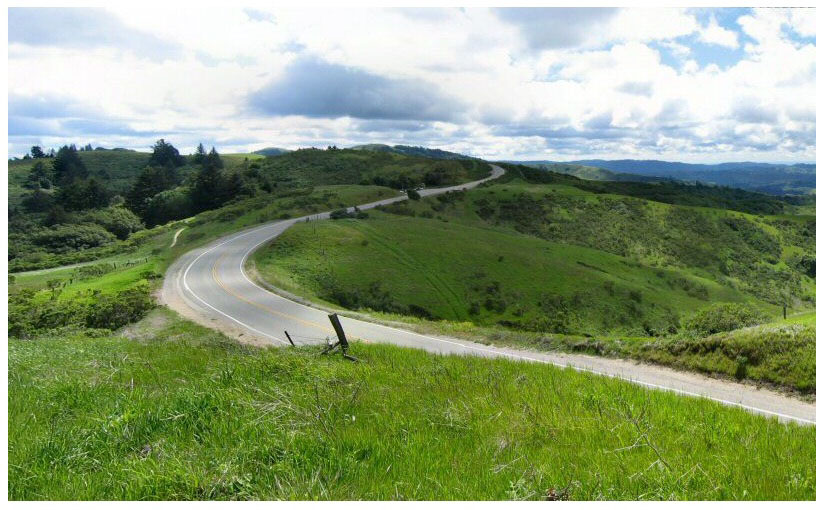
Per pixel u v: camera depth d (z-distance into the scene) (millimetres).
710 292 91062
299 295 43750
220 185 139625
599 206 134250
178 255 67500
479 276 71438
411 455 4879
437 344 19984
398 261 69688
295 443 4879
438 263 71625
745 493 4328
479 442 5453
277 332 28422
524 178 185250
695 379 12250
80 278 62219
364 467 4527
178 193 146000
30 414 6145
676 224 131625
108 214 126188
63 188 152625
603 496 4148
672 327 68250
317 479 4172
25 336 32156
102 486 4211
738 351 12430
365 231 77688
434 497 4055
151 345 14516
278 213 97000
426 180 164000
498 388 7883
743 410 7746
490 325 61875
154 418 5641
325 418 5887
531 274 74875
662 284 90000
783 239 130875
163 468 4367
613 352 15109
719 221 134000
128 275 53719
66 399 6816
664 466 4863
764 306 91750
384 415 6160
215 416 5789
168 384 7844
